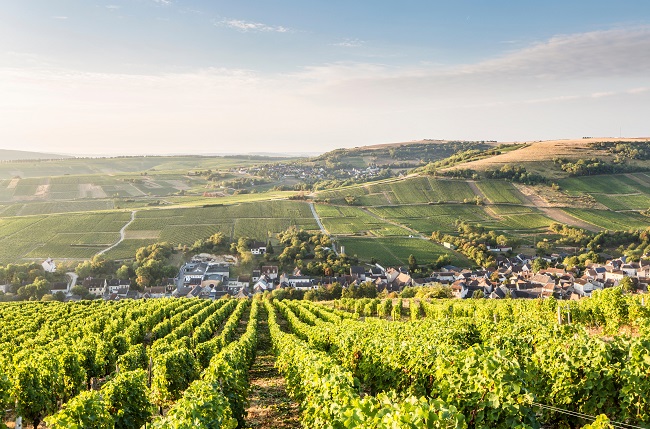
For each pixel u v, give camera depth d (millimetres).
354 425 9281
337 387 12453
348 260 114188
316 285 100812
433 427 8148
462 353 13695
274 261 118875
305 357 17891
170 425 11203
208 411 12461
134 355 24359
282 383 23453
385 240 129000
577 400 12109
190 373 21750
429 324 28031
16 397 16891
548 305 33031
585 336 14727
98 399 13359
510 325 24359
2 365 20266
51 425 12062
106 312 50344
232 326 39531
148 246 119875
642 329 19688
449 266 110625
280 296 90562
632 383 11156
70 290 98062
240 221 145500
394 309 48469
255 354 30969
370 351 18750
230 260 120188
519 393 10281
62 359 20422
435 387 12727
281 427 16453
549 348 14969
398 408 8727
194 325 43188
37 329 43281
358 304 58531
